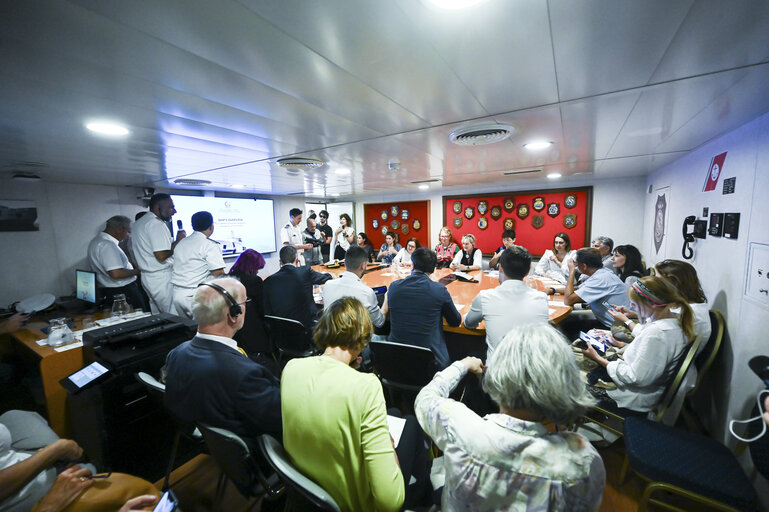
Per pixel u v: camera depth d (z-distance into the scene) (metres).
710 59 1.01
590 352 1.75
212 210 5.21
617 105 1.46
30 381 2.26
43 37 0.81
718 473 1.13
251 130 1.76
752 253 1.57
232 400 1.02
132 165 2.76
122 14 0.72
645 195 4.43
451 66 1.05
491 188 5.71
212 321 1.12
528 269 1.70
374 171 3.47
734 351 1.68
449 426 0.70
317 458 0.86
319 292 3.16
